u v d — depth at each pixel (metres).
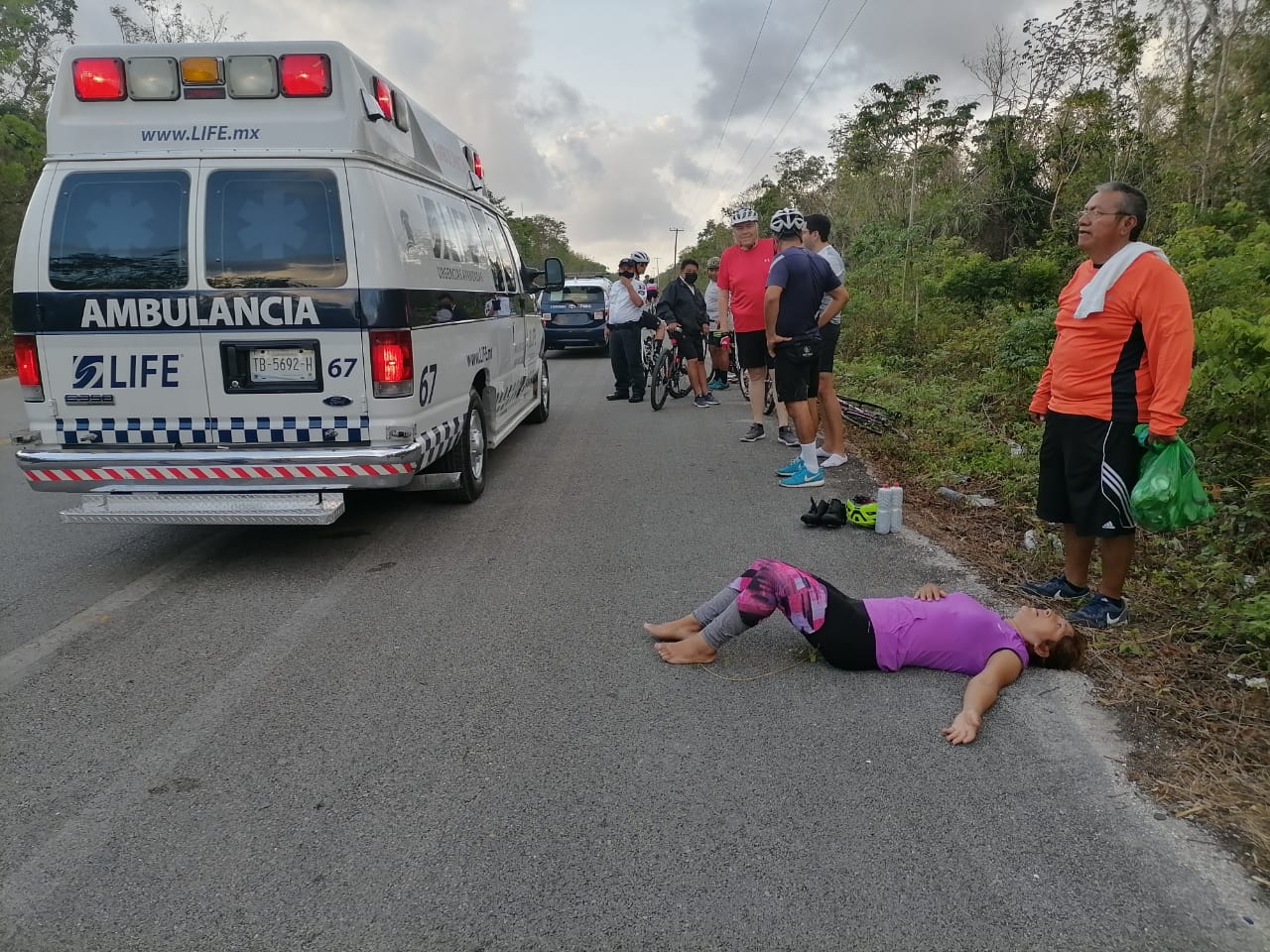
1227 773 2.87
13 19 19.11
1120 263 3.60
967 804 2.74
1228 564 4.36
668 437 8.86
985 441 7.29
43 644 3.99
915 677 3.59
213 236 4.59
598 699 3.43
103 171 4.59
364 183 4.65
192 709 3.38
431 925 2.25
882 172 21.62
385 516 6.05
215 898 2.35
